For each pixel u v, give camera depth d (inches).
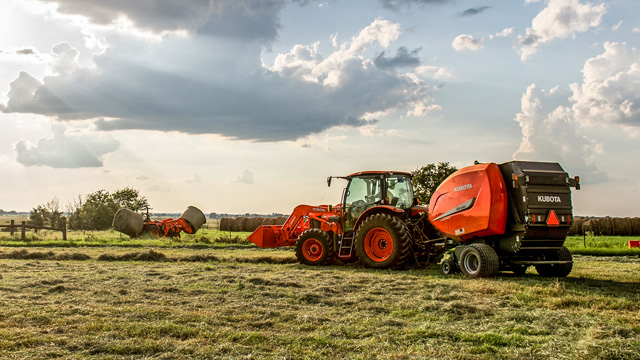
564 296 295.6
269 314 256.5
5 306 270.1
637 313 257.1
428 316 255.1
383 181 511.2
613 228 1529.3
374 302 292.7
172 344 200.1
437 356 188.4
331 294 320.2
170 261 551.2
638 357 184.5
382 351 195.0
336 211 540.7
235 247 816.3
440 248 472.4
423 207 505.7
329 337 213.8
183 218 1072.2
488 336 213.3
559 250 406.9
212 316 249.0
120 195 1962.4
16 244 834.2
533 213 382.0
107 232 1310.3
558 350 194.7
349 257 506.3
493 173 401.4
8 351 189.6
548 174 388.8
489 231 400.2
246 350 193.6
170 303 285.1
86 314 254.1
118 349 192.1
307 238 516.1
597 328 221.9
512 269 436.5
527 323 240.1
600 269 475.2
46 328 223.5
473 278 393.7
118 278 387.9
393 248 458.9
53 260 563.2
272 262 552.1
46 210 1581.0
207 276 396.8
